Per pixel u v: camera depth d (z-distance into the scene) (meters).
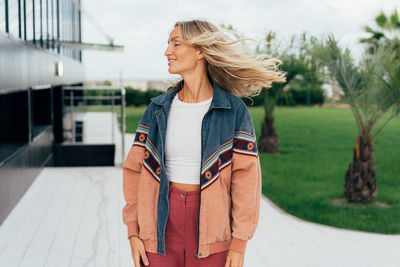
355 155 6.63
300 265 3.76
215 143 1.62
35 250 4.02
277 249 4.20
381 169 10.18
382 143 15.00
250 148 1.64
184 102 1.71
